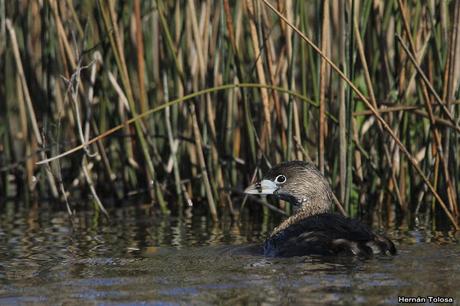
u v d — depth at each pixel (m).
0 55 17.77
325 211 13.68
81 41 15.98
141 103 15.62
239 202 16.47
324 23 13.41
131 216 15.73
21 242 13.51
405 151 13.63
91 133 16.66
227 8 14.46
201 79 15.38
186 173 16.67
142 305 9.41
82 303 9.55
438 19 14.67
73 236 13.98
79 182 17.28
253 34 14.37
